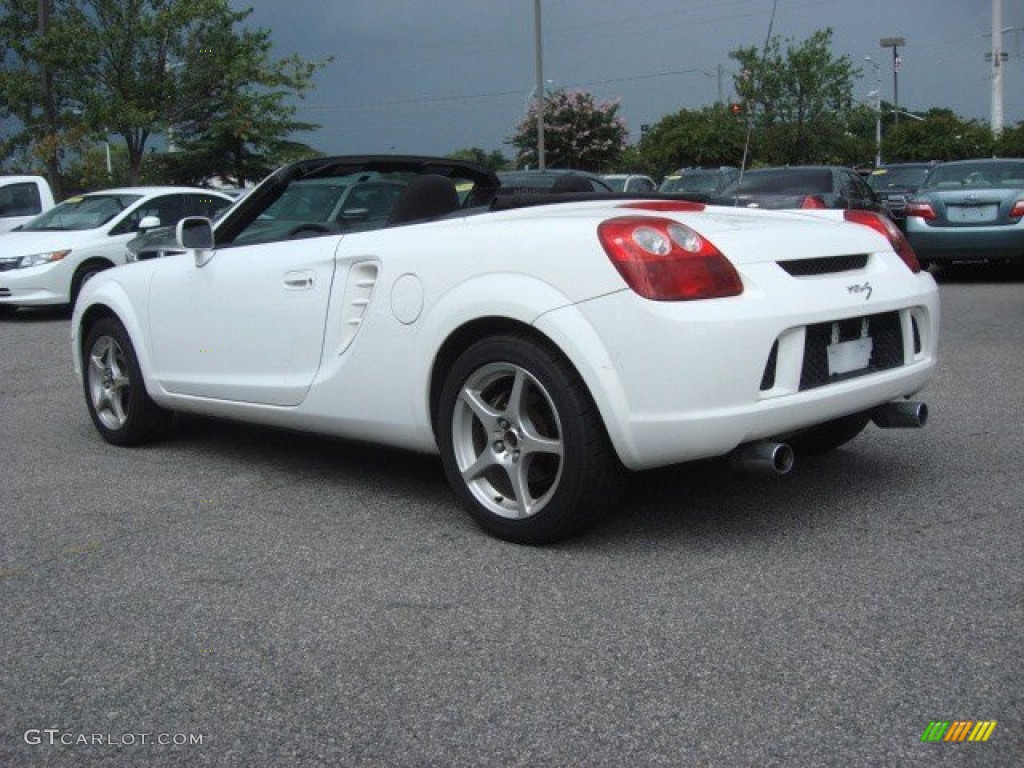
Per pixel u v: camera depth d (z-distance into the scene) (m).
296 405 4.58
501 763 2.46
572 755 2.48
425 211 4.68
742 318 3.45
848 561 3.63
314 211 5.08
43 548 4.02
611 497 3.71
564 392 3.59
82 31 20.58
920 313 4.22
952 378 6.98
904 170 21.14
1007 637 3.00
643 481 4.67
